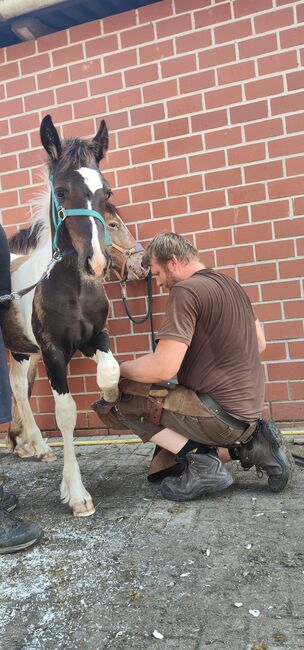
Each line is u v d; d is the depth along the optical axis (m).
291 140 3.44
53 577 2.01
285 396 3.55
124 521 2.44
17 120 4.09
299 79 3.40
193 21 3.58
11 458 3.73
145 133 3.76
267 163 3.50
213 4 3.53
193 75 3.61
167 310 2.39
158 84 3.70
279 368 3.56
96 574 2.00
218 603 1.74
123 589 1.88
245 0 3.46
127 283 3.84
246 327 2.50
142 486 2.87
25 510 2.71
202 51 3.58
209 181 3.63
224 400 2.46
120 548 2.19
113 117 3.83
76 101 3.91
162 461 2.82
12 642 1.64
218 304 2.40
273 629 1.59
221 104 3.57
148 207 3.79
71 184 2.37
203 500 2.58
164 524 2.36
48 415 4.11
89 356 2.89
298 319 3.51
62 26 3.98
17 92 4.06
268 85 3.46
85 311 2.63
